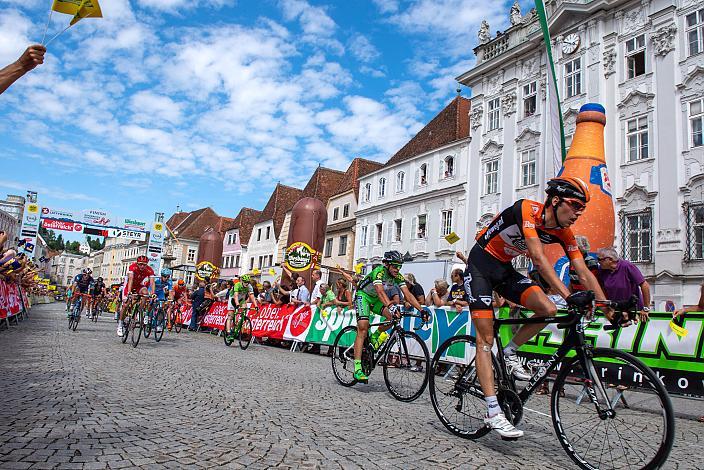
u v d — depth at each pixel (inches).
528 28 893.2
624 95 716.0
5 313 475.8
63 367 254.2
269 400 197.0
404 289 223.5
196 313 709.3
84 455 114.5
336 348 261.6
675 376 229.3
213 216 2741.1
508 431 136.5
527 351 216.1
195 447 126.0
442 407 164.7
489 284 148.9
